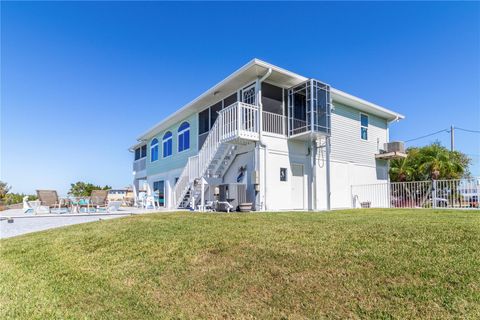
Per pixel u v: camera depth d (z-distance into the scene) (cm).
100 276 400
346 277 316
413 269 315
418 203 1227
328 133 1177
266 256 397
